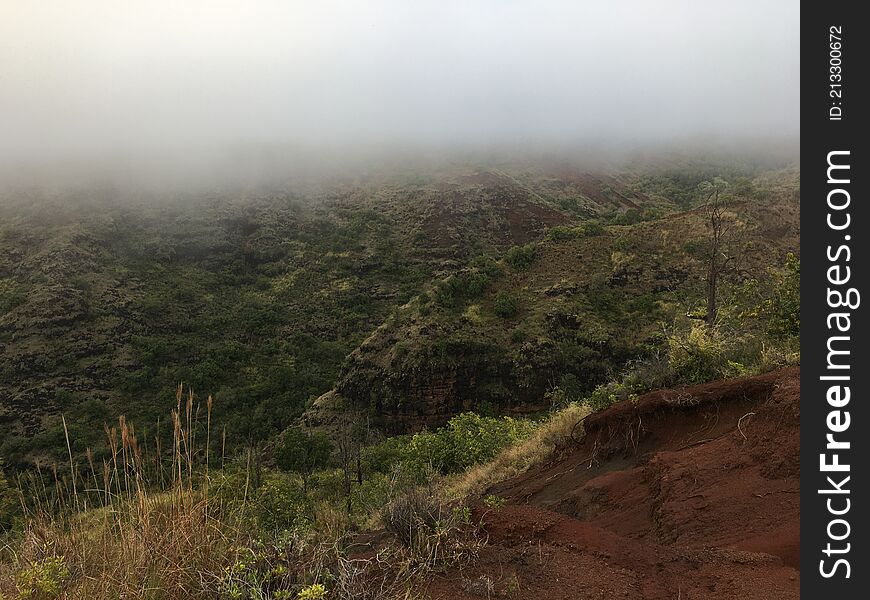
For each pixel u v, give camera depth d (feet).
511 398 138.72
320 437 84.23
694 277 145.79
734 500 12.97
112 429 9.78
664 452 17.60
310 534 10.84
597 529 11.43
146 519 8.95
